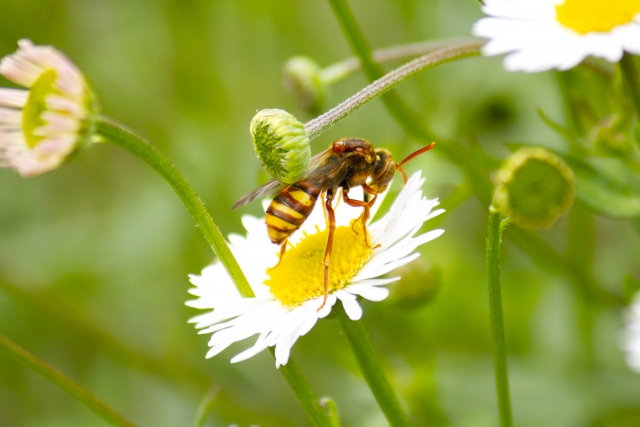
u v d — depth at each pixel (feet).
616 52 0.44
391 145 0.57
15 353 0.46
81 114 0.41
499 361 0.44
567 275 0.56
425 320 0.58
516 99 0.63
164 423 0.65
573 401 0.56
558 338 0.59
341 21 0.52
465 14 0.67
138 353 0.61
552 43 0.44
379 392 0.45
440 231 0.44
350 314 0.44
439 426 0.56
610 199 0.50
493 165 0.53
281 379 0.65
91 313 0.66
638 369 0.47
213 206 0.67
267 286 0.46
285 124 0.44
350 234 0.46
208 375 0.63
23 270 0.66
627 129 0.50
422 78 0.64
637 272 0.60
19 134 0.41
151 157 0.42
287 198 0.46
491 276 0.44
